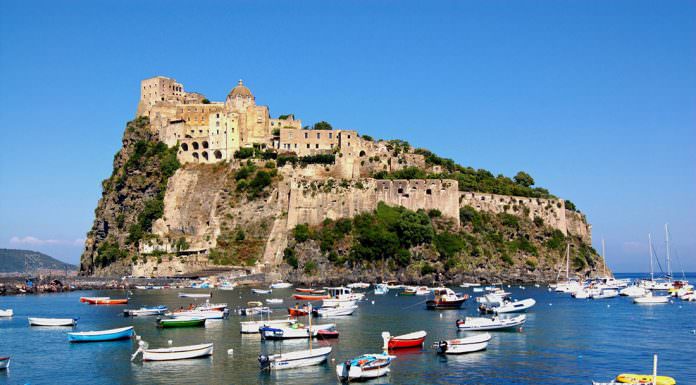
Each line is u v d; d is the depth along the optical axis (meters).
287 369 85.50
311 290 186.75
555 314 141.50
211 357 92.19
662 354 95.50
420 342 99.31
